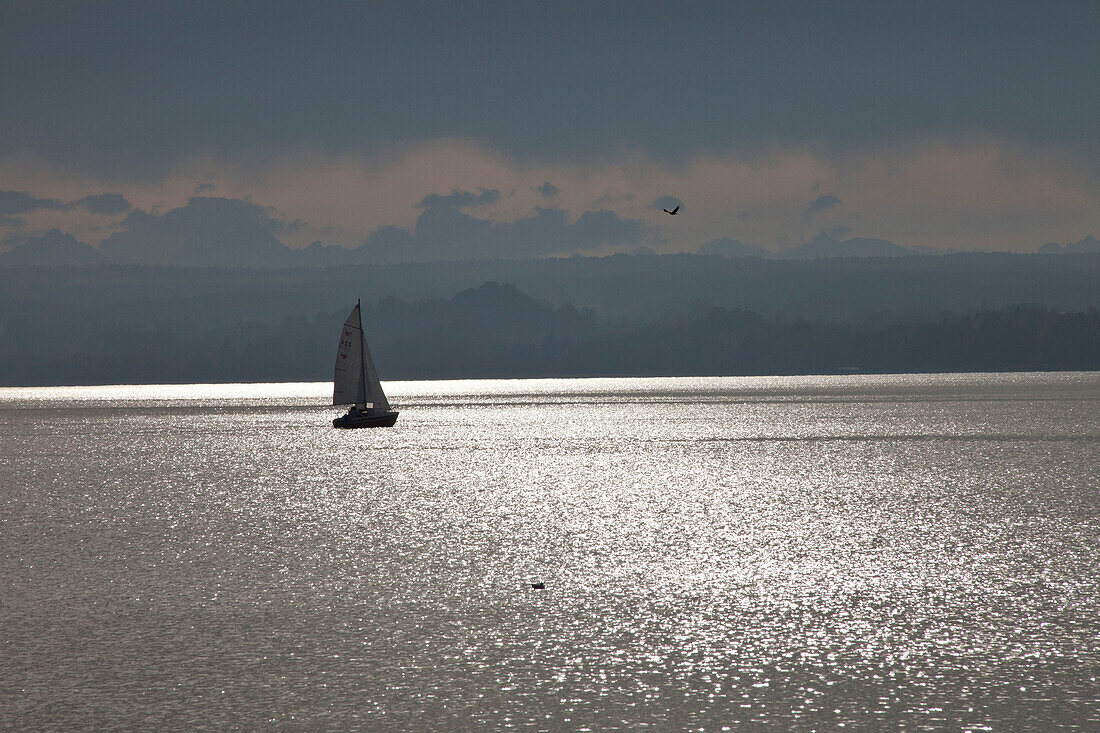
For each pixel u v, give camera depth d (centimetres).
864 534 19462
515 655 11488
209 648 11825
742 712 9669
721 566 16512
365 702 10000
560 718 9550
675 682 10550
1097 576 15288
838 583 15038
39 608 13775
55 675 10856
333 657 11438
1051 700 9894
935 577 15362
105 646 11900
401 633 12438
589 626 12706
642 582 15312
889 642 11856
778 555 17425
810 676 10688
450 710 9781
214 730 9319
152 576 15988
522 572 16200
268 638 12225
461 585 15200
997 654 11344
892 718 9481
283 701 10038
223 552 18212
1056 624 12506
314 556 17750
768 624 12712
